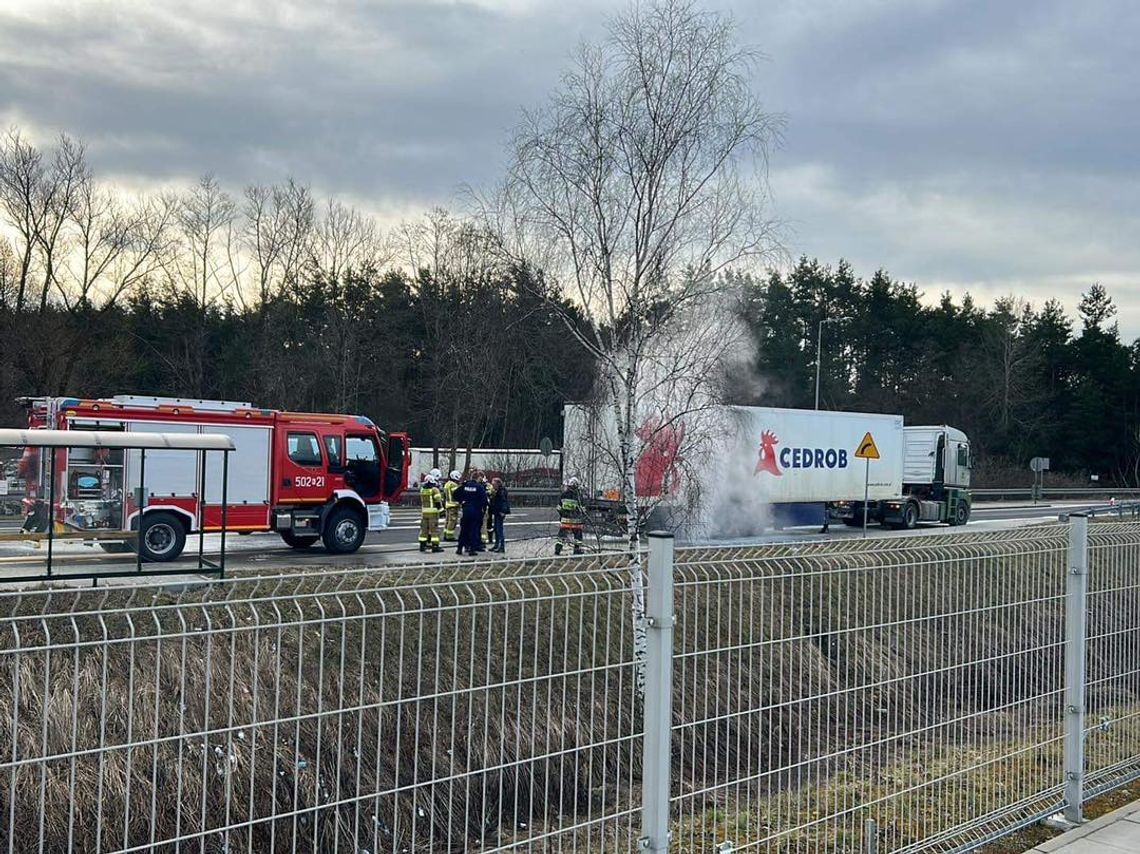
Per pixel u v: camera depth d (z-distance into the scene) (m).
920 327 67.62
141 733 5.94
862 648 5.48
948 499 33.22
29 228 37.38
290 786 5.73
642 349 11.62
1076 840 6.34
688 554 5.93
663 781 4.20
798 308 65.94
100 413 15.99
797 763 5.07
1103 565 7.38
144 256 39.22
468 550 18.22
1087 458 69.25
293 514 18.20
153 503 16.08
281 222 43.47
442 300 44.03
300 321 45.94
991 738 6.23
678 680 5.26
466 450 42.94
